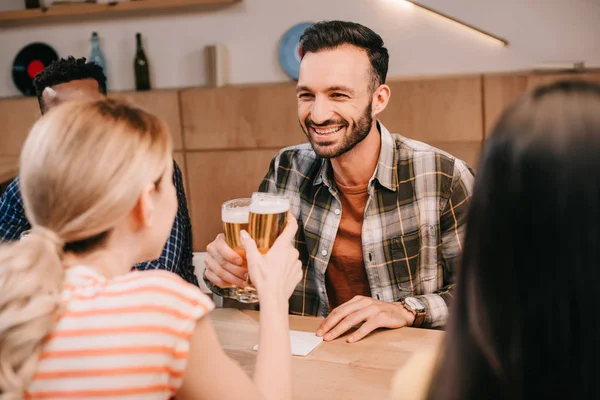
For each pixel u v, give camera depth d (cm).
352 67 160
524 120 58
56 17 414
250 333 146
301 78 164
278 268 113
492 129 62
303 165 188
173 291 88
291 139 370
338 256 182
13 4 421
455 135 349
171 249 184
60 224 90
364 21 379
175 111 379
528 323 59
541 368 59
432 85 346
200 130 379
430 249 179
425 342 138
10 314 81
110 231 94
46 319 82
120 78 414
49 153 88
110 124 90
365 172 175
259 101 369
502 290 60
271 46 393
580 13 354
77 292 87
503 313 60
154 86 411
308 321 151
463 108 346
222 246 135
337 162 173
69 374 83
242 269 135
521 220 58
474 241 61
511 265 59
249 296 137
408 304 153
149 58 408
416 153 180
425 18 372
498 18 364
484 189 61
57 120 90
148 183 92
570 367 58
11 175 346
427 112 350
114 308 85
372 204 177
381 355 132
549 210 56
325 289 183
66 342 83
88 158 88
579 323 57
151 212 94
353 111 163
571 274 56
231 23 395
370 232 177
